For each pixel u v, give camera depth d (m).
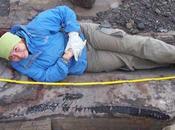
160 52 2.22
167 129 2.05
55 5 3.22
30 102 2.16
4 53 2.14
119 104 2.14
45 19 2.27
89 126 2.18
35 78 2.25
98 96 2.19
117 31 2.30
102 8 3.25
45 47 2.22
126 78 2.32
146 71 2.39
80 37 2.32
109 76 2.34
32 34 2.22
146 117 2.14
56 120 2.14
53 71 2.22
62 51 2.27
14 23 3.00
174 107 2.14
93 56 2.36
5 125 2.13
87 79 2.31
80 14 3.16
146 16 3.20
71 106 2.14
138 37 2.30
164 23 3.17
